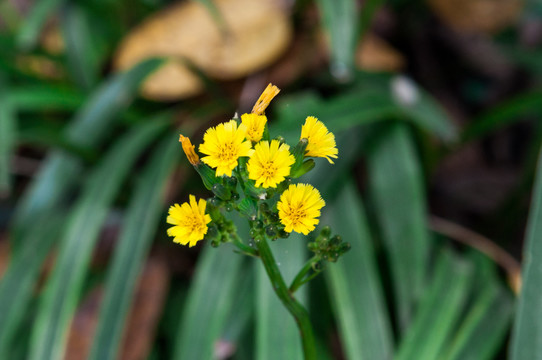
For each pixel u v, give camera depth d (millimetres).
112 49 531
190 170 453
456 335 336
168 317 406
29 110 476
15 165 518
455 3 556
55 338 332
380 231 410
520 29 592
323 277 382
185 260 443
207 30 466
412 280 349
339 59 369
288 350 291
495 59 625
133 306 392
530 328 236
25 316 402
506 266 380
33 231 403
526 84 618
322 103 382
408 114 383
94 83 477
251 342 360
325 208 363
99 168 394
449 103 608
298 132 356
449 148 437
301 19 481
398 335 367
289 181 199
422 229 357
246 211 201
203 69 453
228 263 337
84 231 363
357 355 314
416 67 614
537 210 251
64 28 484
